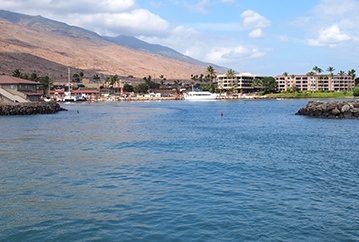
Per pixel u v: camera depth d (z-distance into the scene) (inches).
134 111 5388.8
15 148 1828.2
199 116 4296.3
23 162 1462.8
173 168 1326.3
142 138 2234.3
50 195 1006.4
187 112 5113.2
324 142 1993.1
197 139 2169.0
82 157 1574.8
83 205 920.3
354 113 3683.6
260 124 3201.3
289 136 2279.8
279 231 751.1
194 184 1095.6
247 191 1018.1
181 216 831.7
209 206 895.1
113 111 5393.7
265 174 1216.8
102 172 1274.6
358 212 857.5
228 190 1029.2
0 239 734.5
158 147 1855.3
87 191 1039.6
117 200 955.3
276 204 908.6
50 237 739.4
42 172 1279.5
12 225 800.3
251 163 1402.6
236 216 828.6
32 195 1007.0
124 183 1122.7
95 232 757.3
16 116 4315.9
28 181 1154.7
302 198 956.6
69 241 720.3
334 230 757.9
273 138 2183.8
